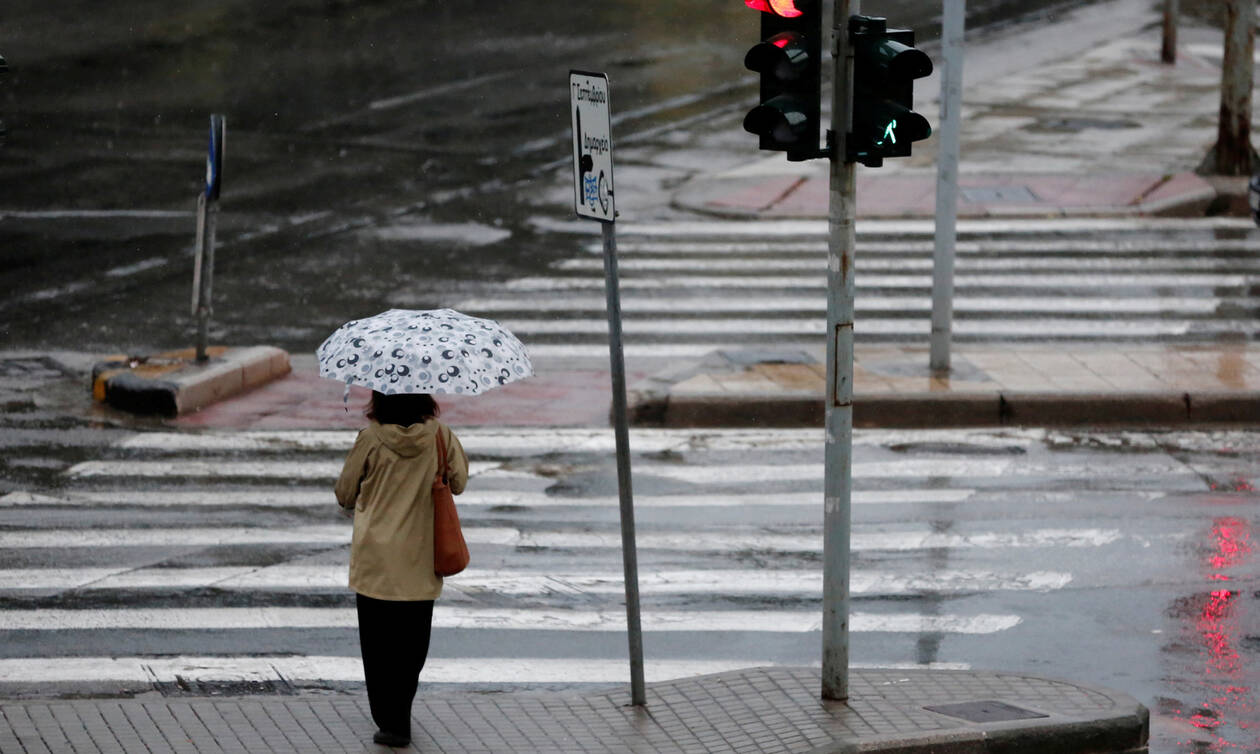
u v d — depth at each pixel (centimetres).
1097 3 11744
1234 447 3562
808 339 4466
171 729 1967
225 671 2305
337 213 5966
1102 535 2942
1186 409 3762
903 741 1927
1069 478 3312
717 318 4703
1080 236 5778
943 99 3841
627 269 5284
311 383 4053
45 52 9119
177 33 9744
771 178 6600
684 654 2398
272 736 1961
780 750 1911
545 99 8138
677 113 7925
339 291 4931
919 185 6456
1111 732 2000
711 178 6606
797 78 1934
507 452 3481
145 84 8362
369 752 1928
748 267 5322
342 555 2823
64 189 6244
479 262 5328
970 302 4906
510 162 6856
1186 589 2667
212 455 3453
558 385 4012
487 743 1967
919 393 3762
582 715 2056
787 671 2181
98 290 4928
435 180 6519
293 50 9344
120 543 2867
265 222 5806
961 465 3406
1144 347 4297
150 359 3997
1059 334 4531
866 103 1920
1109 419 3750
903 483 3275
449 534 1923
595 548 2867
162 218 5838
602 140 1952
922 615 2545
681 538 2933
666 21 10512
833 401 1981
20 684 2241
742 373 3966
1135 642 2441
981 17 11012
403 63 9050
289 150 7006
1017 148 7144
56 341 4384
